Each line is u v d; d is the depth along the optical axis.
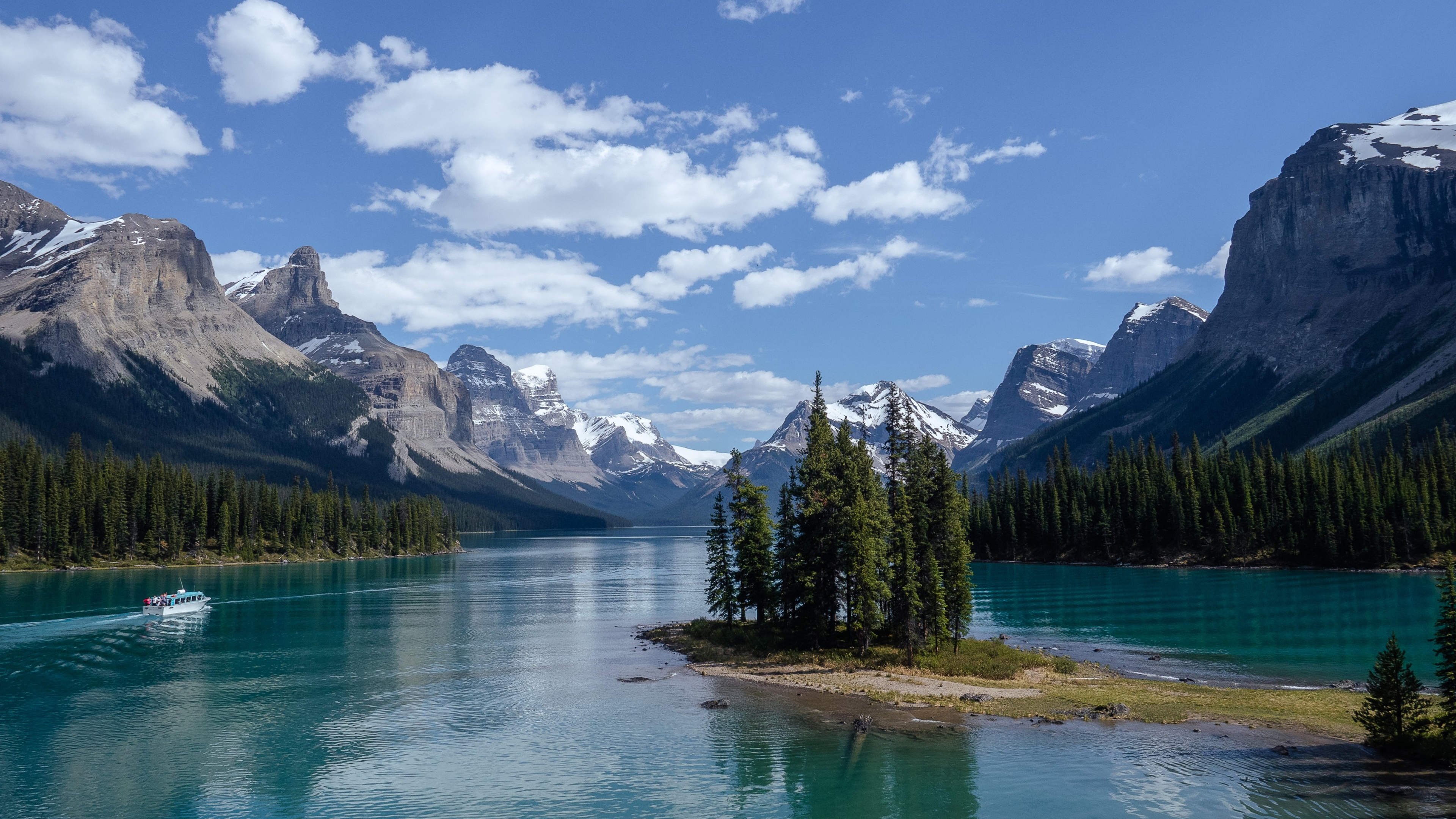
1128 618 115.69
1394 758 50.38
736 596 100.81
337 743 57.69
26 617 120.62
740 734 58.53
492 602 149.75
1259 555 195.75
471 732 60.19
